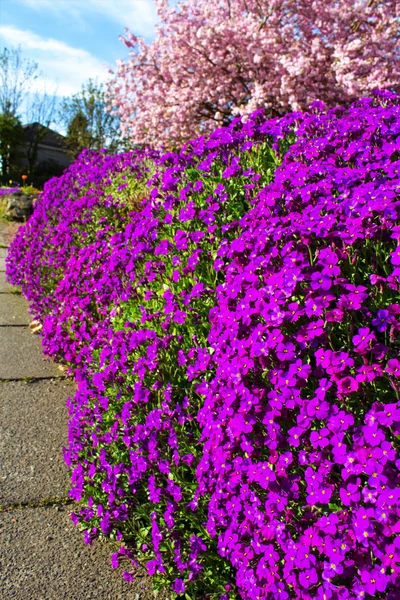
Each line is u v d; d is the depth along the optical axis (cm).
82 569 220
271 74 991
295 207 247
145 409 252
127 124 1270
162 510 220
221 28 964
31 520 250
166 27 1080
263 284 215
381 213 201
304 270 199
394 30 966
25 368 421
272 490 167
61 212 629
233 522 180
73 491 247
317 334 174
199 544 187
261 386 190
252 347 184
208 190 346
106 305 369
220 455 184
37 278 552
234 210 309
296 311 181
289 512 165
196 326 271
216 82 1058
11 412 347
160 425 222
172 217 330
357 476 157
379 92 375
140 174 595
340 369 161
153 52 1154
